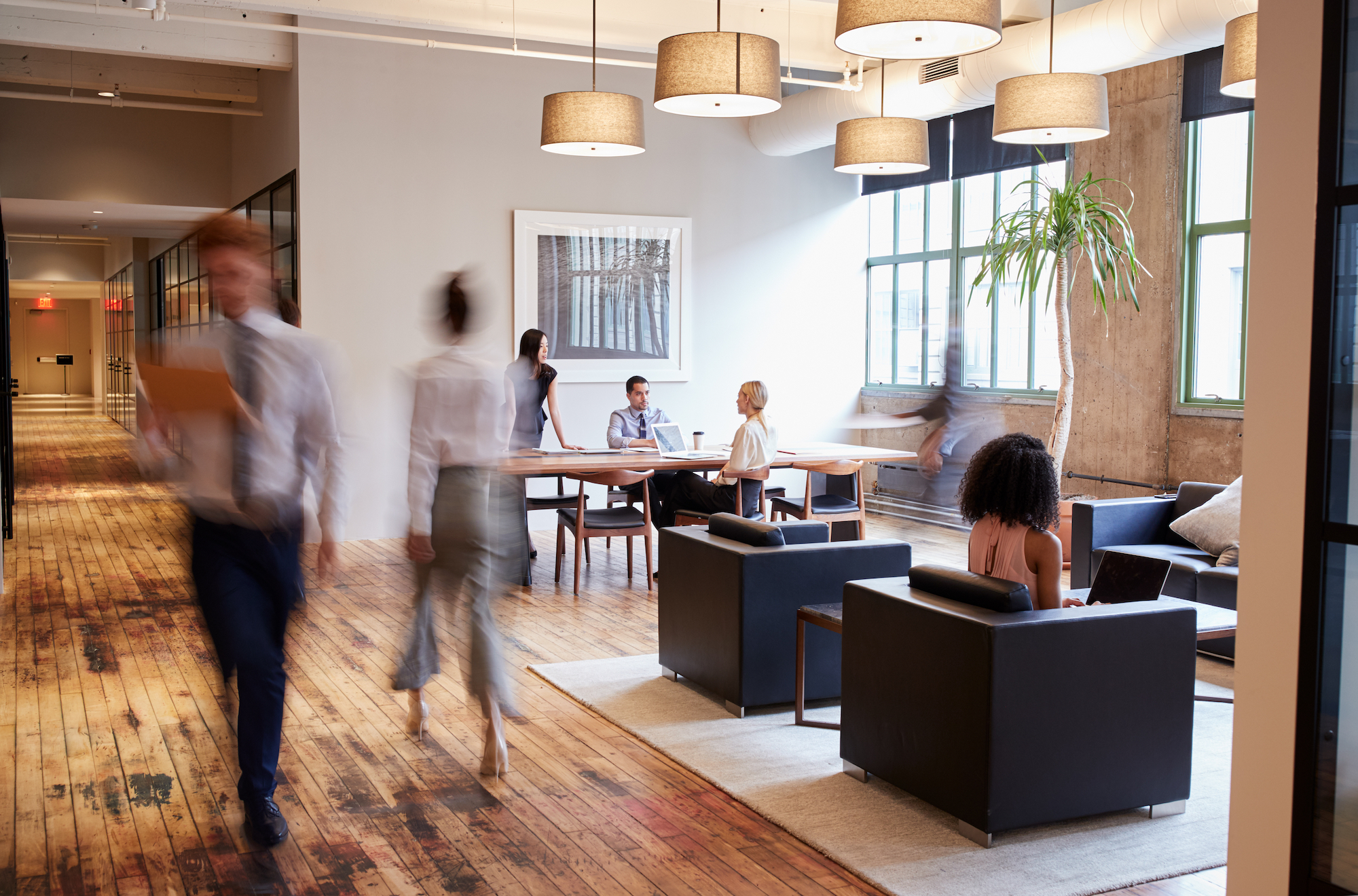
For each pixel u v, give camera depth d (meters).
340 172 8.72
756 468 7.02
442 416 3.77
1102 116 5.45
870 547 4.71
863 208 11.04
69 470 14.05
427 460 3.79
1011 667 3.27
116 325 21.12
